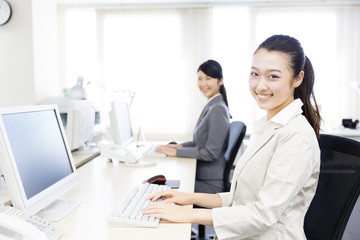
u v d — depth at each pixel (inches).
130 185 56.0
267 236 36.7
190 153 79.4
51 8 139.9
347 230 95.7
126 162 73.2
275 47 36.4
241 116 172.1
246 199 40.1
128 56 173.5
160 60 172.6
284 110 38.0
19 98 129.4
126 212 39.3
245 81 171.0
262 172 38.2
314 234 39.7
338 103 167.9
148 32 171.9
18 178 33.6
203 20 167.6
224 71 171.0
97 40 173.6
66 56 176.6
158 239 34.4
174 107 173.9
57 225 35.7
